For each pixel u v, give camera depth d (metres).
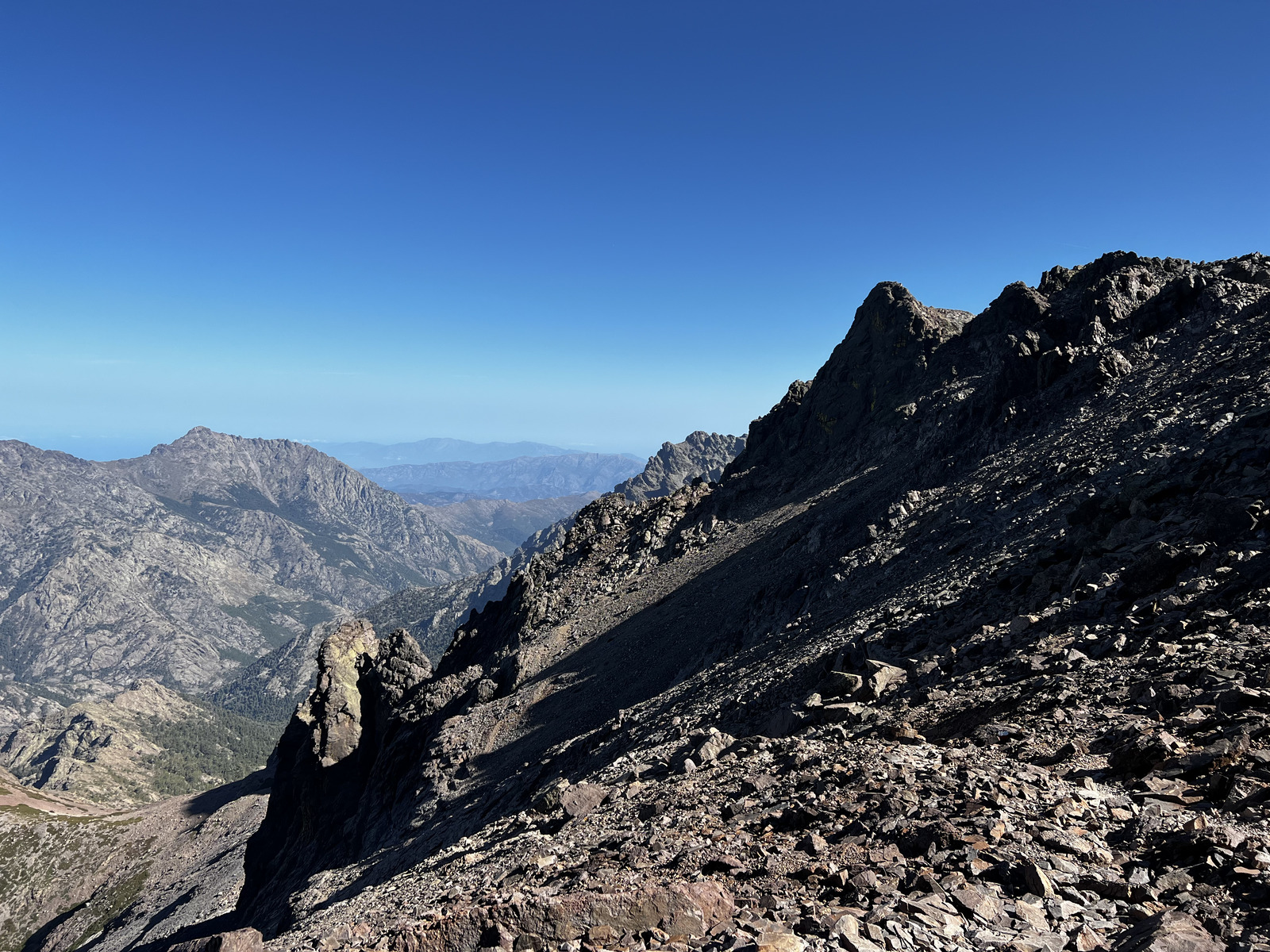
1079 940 8.16
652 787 22.44
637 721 44.75
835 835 13.23
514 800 46.44
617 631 83.12
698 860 13.57
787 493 106.12
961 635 27.31
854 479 90.19
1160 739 13.09
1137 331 66.31
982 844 10.85
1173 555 21.88
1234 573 19.80
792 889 11.37
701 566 92.88
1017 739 16.09
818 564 60.66
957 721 18.75
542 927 11.04
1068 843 10.58
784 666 35.88
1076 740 15.00
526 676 82.19
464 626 124.56
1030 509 40.78
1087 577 24.88
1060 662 19.55
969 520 45.19
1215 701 14.09
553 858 17.70
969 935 8.68
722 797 18.16
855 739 19.81
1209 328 56.91
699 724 35.41
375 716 116.62
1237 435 27.78
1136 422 44.88
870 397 109.44
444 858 27.20
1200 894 8.62
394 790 87.19
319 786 118.06
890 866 11.06
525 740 64.50
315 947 16.61
